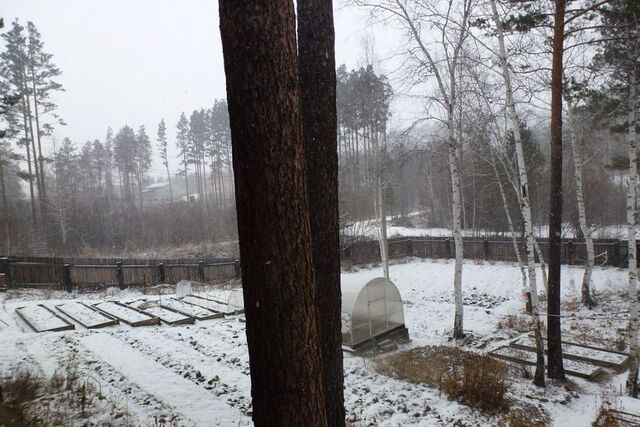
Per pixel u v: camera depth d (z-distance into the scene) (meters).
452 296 20.39
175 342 11.91
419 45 12.91
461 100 15.16
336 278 5.33
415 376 9.91
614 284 19.08
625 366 11.03
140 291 20.86
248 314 3.25
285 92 3.11
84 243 35.56
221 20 3.11
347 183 31.64
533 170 26.19
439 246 27.81
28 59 35.78
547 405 8.66
